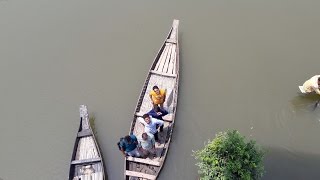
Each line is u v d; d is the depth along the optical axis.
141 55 15.91
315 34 16.16
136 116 13.73
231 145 10.97
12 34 17.09
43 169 13.09
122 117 14.12
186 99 14.35
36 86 15.23
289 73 14.94
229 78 14.89
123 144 12.17
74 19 17.50
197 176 12.58
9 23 17.55
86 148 13.05
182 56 15.59
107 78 15.26
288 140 13.21
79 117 14.25
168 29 16.69
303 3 17.38
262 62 15.30
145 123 12.32
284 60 15.33
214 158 10.88
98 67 15.63
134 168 12.60
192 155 12.89
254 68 15.14
